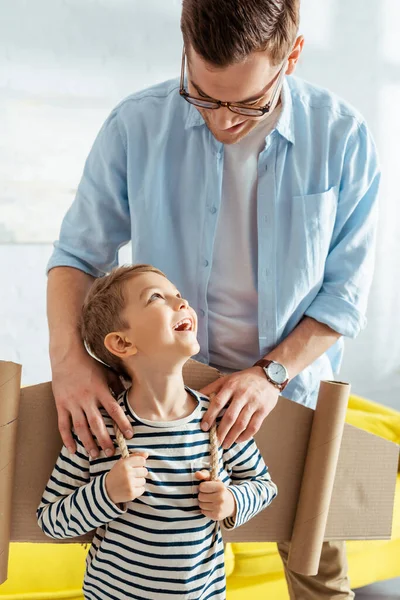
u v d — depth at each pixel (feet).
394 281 11.18
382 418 8.18
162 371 3.38
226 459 3.50
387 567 7.09
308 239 3.98
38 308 9.54
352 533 3.80
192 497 3.29
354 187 4.04
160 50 9.77
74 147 9.48
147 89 4.11
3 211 9.24
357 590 7.42
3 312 9.40
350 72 10.68
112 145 4.10
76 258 4.20
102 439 3.31
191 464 3.33
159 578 3.21
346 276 4.09
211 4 3.06
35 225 9.39
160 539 3.22
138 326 3.36
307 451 3.69
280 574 6.45
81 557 5.88
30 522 3.45
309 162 3.97
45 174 9.37
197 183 4.01
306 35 10.39
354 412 8.32
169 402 3.43
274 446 3.69
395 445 3.83
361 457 3.79
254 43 3.10
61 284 4.07
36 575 5.70
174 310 3.41
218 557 3.38
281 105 3.90
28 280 9.45
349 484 3.78
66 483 3.37
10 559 5.74
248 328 4.12
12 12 9.06
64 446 3.43
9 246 9.32
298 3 3.27
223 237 4.05
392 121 10.94
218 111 3.37
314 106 4.02
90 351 3.66
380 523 3.84
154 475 3.27
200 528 3.27
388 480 3.84
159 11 9.69
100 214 4.18
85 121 9.50
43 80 9.28
